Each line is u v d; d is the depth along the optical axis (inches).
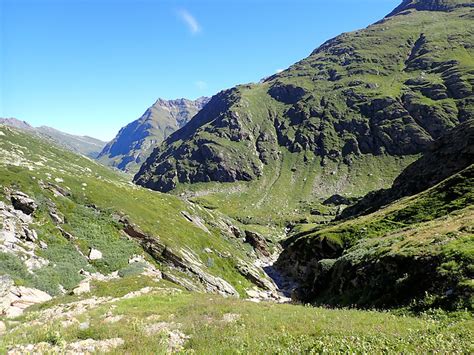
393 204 3688.5
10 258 1681.8
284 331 746.8
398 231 2122.3
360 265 1651.1
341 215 5526.6
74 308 1124.5
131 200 3481.8
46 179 2800.2
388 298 1202.6
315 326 780.0
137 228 2795.3
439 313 853.8
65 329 764.6
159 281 1668.3
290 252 3983.8
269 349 628.4
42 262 1872.5
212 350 641.0
